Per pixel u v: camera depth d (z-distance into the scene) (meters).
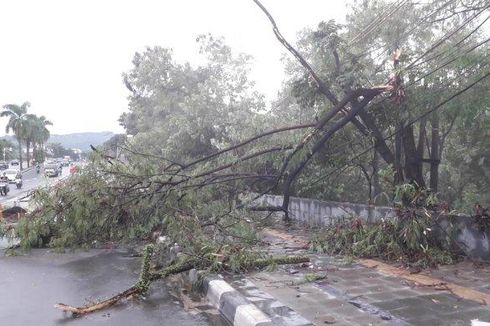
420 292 6.48
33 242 11.41
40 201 11.09
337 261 8.77
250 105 22.41
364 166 14.39
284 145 12.71
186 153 22.66
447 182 14.34
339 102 11.33
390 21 11.19
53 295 7.28
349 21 13.84
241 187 13.87
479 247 8.14
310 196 15.52
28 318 6.11
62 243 10.89
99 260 10.16
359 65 11.09
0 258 10.46
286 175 13.89
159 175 11.37
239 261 7.96
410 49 11.67
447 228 8.65
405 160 11.59
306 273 7.84
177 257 8.56
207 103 22.27
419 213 8.62
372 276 7.52
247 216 11.77
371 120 11.38
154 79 28.78
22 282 8.14
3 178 40.97
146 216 11.30
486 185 13.69
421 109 10.64
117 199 11.02
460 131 12.55
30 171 80.56
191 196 11.37
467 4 9.68
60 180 11.42
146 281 7.27
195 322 5.93
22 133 82.62
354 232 9.41
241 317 5.55
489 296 6.16
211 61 23.09
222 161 14.36
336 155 13.16
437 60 10.30
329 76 11.56
